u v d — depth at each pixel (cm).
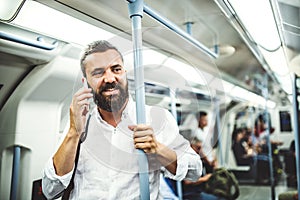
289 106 816
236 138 775
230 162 776
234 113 805
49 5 147
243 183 726
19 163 213
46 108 215
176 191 419
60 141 135
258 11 137
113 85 106
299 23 155
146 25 163
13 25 152
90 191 122
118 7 153
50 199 139
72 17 160
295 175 663
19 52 171
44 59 184
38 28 159
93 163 124
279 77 381
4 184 209
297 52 222
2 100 197
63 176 126
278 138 823
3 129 202
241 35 216
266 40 188
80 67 108
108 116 116
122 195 119
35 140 215
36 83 194
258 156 737
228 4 144
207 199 463
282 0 127
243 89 545
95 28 172
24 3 139
